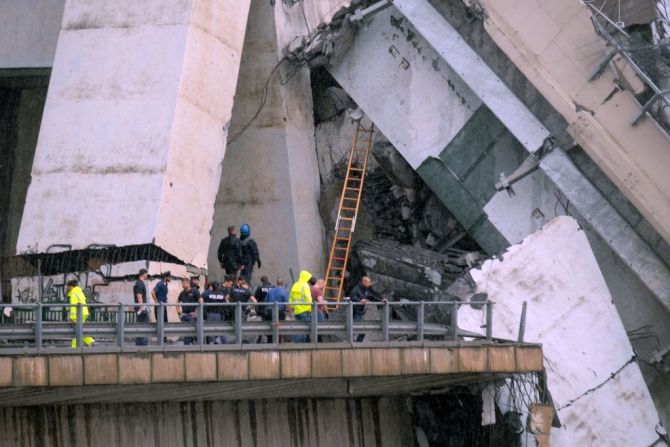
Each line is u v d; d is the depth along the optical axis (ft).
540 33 522.88
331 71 587.68
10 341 424.87
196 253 510.99
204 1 523.70
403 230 596.70
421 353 422.82
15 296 499.92
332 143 611.88
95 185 499.51
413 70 570.46
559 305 489.67
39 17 613.11
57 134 509.76
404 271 552.00
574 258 497.05
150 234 485.97
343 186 600.80
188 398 427.74
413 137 570.87
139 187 495.00
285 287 526.16
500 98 537.65
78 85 515.50
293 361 407.64
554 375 481.87
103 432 421.18
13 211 631.15
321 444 459.73
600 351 490.49
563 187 529.04
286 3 595.88
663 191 511.81
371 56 578.25
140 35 518.37
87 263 490.49
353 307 449.06
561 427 477.36
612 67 516.73
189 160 509.35
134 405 427.33
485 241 560.20
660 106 522.47
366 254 563.48
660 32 534.78
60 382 381.81
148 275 483.51
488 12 529.45
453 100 562.66
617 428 485.56
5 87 639.76
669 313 533.14
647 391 492.13
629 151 515.50
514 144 552.41
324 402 462.19
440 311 469.98
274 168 590.14
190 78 513.04
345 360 414.00
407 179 585.63
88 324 401.70
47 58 610.65
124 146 502.38
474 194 559.79
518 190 551.18
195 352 396.78
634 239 524.52
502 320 479.41
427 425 472.44
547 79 521.24
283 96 590.96
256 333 415.23
